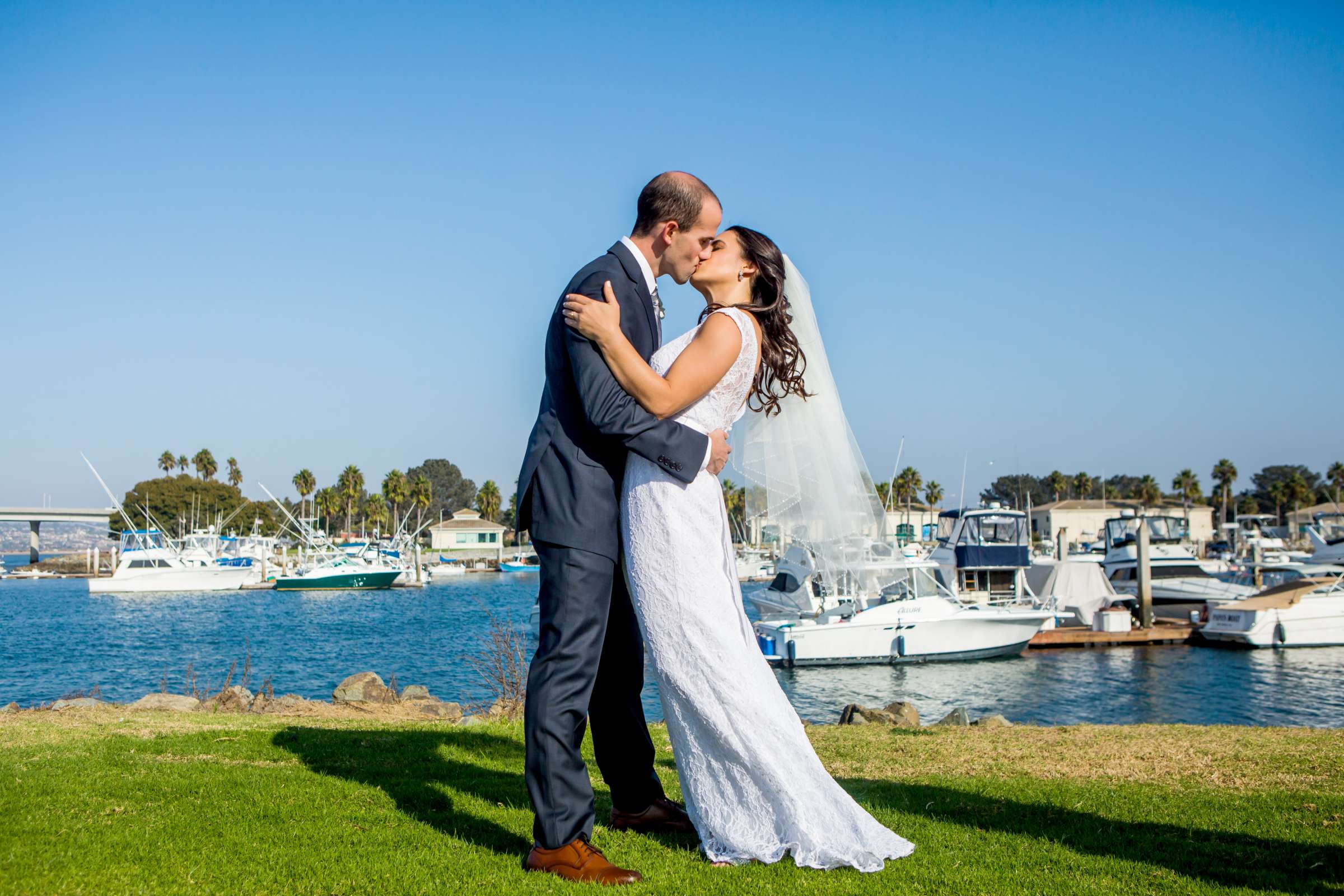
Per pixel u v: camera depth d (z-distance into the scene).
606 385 3.38
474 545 111.88
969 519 35.53
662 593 3.58
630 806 4.16
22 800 4.34
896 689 24.42
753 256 3.90
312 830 3.96
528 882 3.29
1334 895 3.61
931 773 7.06
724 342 3.59
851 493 4.50
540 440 3.53
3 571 117.44
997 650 28.88
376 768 5.72
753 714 3.59
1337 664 28.03
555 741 3.42
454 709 12.97
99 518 123.88
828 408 4.40
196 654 35.00
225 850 3.63
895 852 3.77
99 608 60.22
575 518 3.45
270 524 123.62
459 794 4.86
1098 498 126.25
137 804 4.38
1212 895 3.53
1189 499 101.38
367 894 3.17
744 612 3.81
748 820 3.62
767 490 4.42
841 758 7.90
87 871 3.27
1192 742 8.60
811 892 3.27
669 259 3.68
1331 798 5.71
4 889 3.05
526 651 12.05
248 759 6.06
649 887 3.28
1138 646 32.28
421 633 41.44
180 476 119.44
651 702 16.84
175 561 74.44
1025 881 3.56
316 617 51.72
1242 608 32.09
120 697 24.58
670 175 3.61
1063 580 37.62
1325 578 34.69
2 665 32.34
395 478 110.19
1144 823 4.85
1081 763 7.42
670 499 3.59
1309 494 109.25
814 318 4.32
